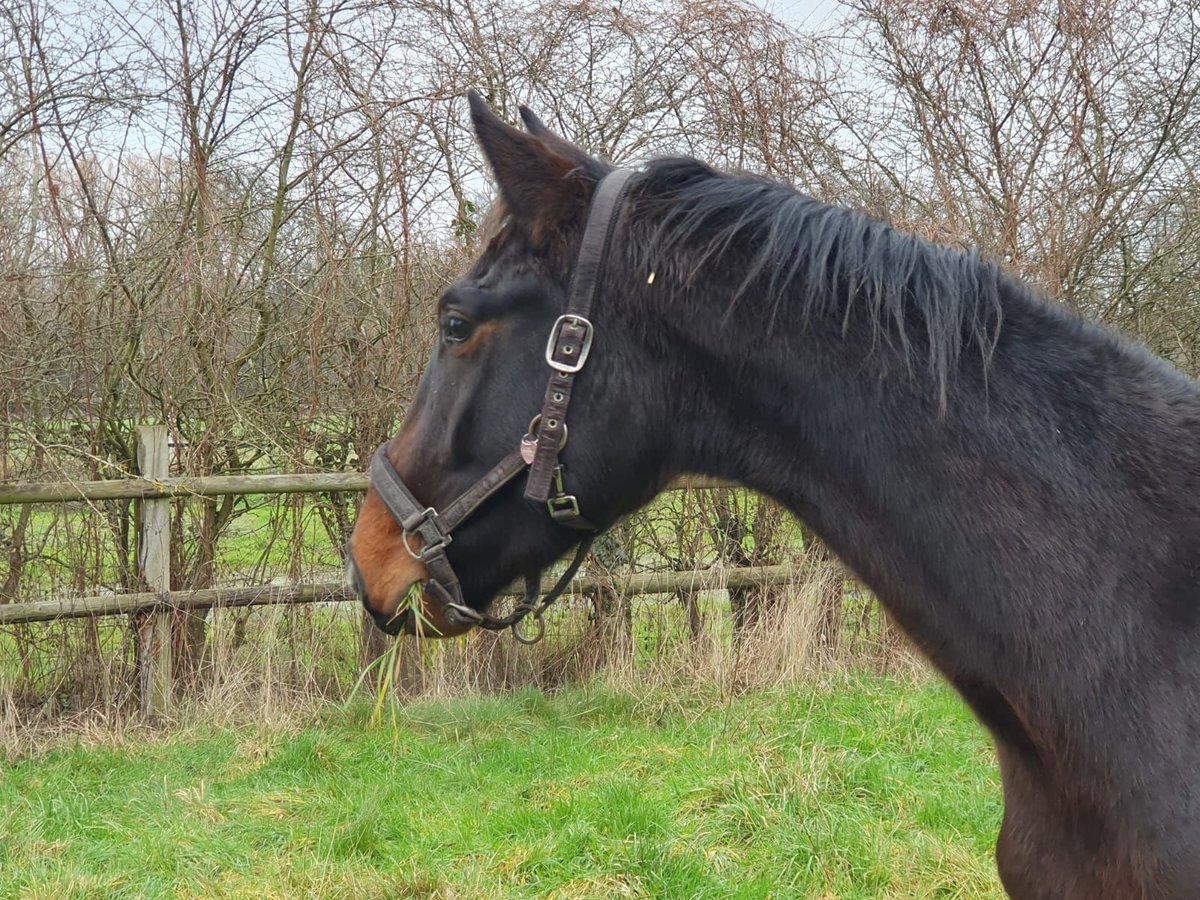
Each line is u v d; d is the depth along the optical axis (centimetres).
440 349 172
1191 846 126
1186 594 133
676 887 310
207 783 410
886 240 151
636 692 526
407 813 377
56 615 471
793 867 328
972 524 141
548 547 172
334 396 539
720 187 159
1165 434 143
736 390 154
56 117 493
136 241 509
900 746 438
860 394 147
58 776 418
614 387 157
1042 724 139
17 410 490
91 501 482
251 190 532
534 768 429
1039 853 150
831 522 152
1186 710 130
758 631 563
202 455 521
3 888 319
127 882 324
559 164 162
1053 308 154
